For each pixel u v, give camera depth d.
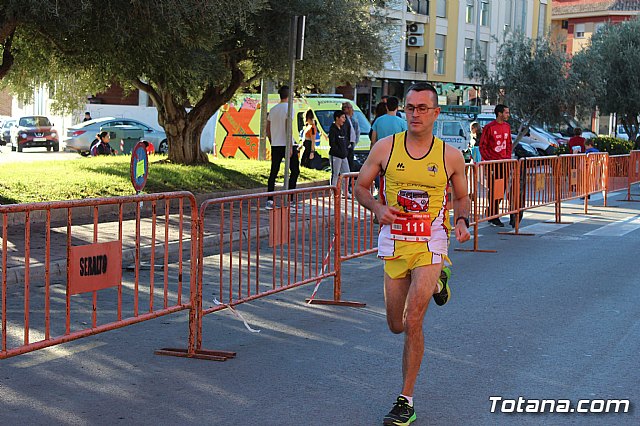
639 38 42.38
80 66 19.16
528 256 13.48
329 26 21.52
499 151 16.20
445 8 54.44
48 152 43.38
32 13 13.68
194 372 6.98
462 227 6.09
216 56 20.66
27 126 43.28
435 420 5.90
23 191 16.48
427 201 5.97
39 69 20.48
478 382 6.80
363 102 50.72
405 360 5.81
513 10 60.44
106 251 6.65
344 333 8.39
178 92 21.66
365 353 7.63
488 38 58.34
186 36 16.02
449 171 5.98
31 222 14.43
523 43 33.50
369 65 24.00
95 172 21.20
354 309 9.58
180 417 5.89
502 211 15.17
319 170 27.45
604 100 41.81
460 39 55.53
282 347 7.82
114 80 23.42
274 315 9.17
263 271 9.84
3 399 6.21
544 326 8.76
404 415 5.73
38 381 6.66
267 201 9.01
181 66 18.67
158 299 9.83
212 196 19.66
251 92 36.16
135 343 7.88
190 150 24.58
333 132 20.30
